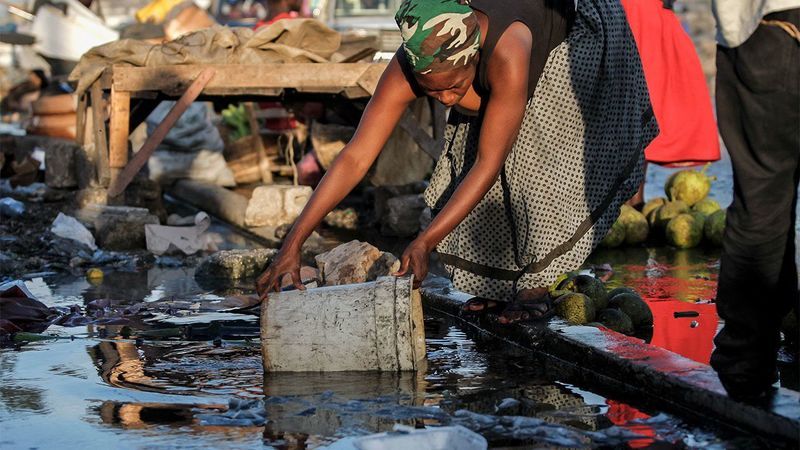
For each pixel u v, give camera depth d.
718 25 3.12
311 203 3.93
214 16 16.89
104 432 3.15
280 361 3.86
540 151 4.12
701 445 2.97
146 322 4.79
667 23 6.86
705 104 6.91
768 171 3.15
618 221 6.81
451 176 4.31
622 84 4.24
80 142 8.88
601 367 3.75
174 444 3.03
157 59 7.38
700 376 3.38
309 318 3.86
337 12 16.56
